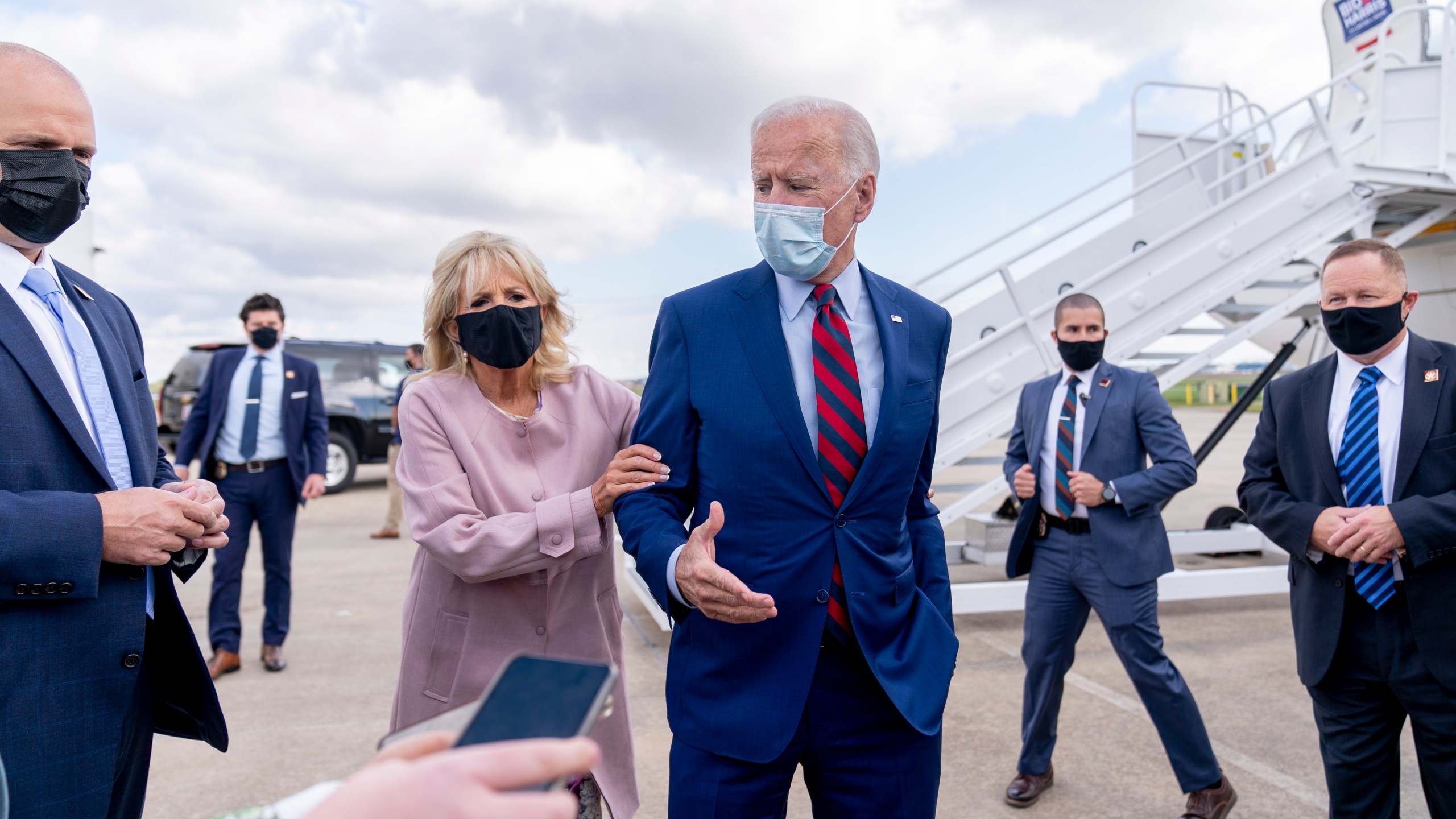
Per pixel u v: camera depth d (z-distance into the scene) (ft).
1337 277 6.30
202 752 10.14
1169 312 15.79
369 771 1.35
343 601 17.40
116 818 5.11
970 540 17.38
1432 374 6.19
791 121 4.82
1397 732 6.44
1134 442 8.87
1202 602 16.51
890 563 4.98
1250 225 15.93
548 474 5.78
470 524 5.20
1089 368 9.29
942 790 9.07
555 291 5.96
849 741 4.89
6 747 4.13
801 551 4.78
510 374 5.89
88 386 4.95
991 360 15.48
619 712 5.81
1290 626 14.78
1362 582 6.25
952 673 5.08
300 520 27.91
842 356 5.01
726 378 4.97
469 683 5.48
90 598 4.34
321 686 12.38
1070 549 8.75
